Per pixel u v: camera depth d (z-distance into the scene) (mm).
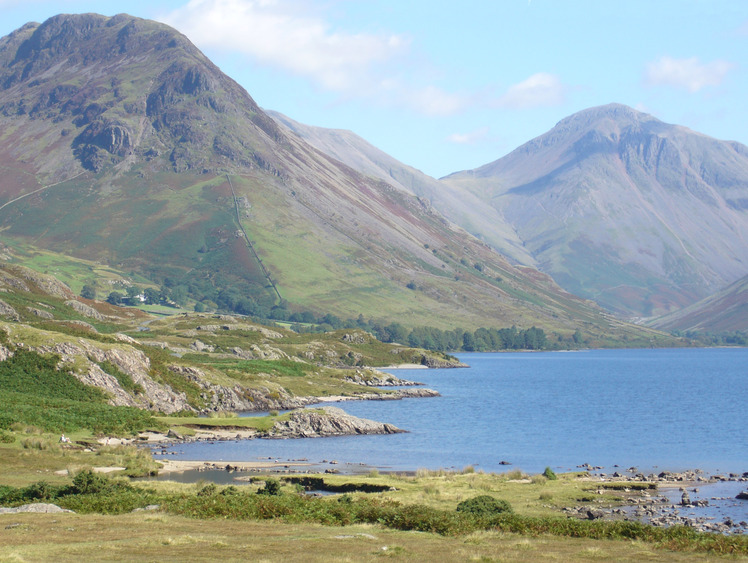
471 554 39406
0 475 65812
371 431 117375
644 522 56156
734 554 41500
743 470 86250
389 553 38406
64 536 41375
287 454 93625
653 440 112375
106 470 73125
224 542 40375
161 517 48625
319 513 51375
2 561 33906
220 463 82875
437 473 77188
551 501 63281
